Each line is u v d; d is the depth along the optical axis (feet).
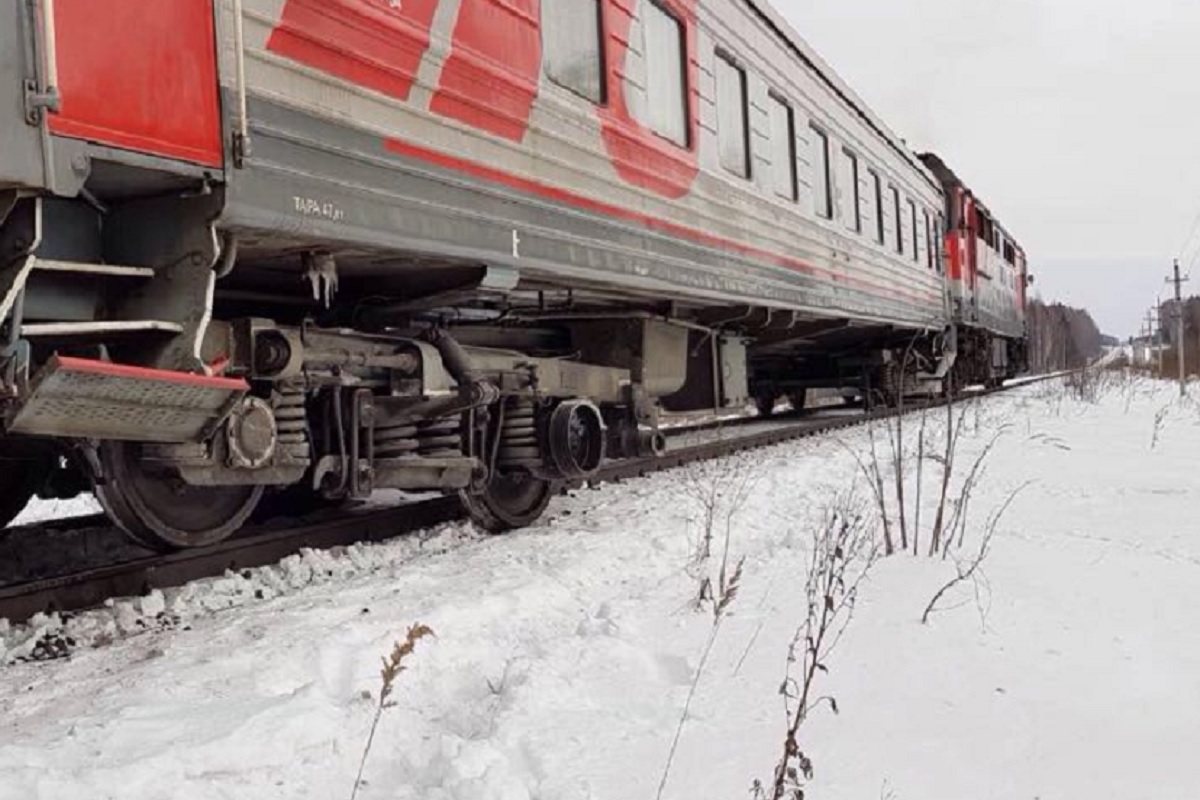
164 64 10.77
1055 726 9.30
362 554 17.37
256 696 9.89
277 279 16.65
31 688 10.52
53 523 18.79
